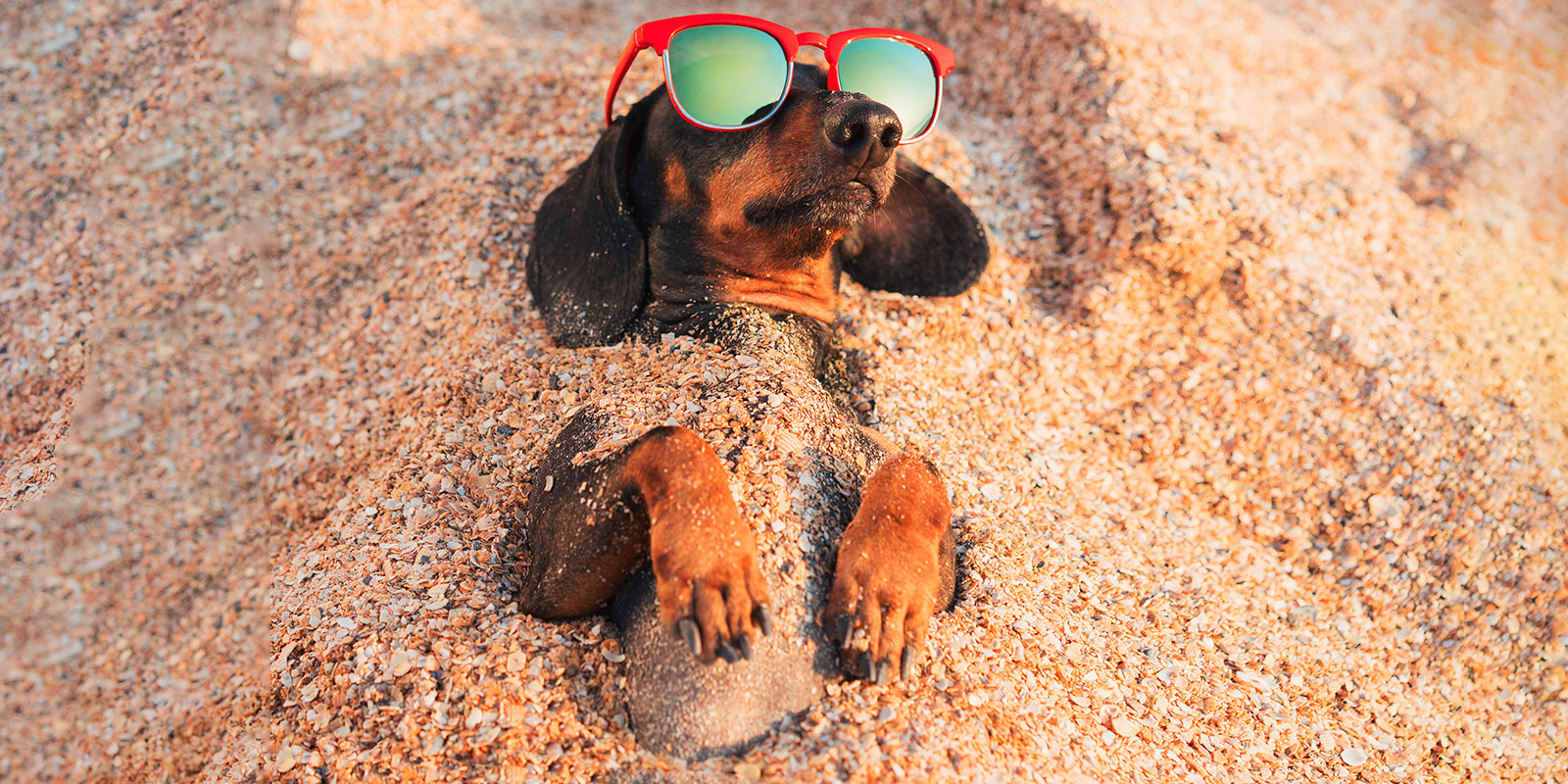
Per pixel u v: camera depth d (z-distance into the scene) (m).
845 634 0.49
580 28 1.01
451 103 0.85
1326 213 0.82
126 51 0.77
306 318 0.74
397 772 0.49
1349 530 0.72
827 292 0.65
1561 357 0.80
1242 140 0.83
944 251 0.70
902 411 0.68
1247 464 0.74
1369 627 0.68
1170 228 0.77
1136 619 0.62
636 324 0.63
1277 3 1.13
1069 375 0.76
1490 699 0.66
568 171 0.78
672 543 0.48
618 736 0.50
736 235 0.60
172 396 0.68
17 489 0.62
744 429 0.54
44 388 0.66
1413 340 0.77
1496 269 0.85
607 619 0.53
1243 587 0.68
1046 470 0.71
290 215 0.78
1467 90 1.05
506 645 0.51
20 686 0.56
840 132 0.55
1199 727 0.57
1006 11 0.90
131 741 0.55
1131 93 0.83
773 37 0.58
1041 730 0.52
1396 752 0.61
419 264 0.74
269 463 0.67
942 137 0.83
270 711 0.53
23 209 0.71
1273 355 0.76
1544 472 0.73
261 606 0.58
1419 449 0.73
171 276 0.72
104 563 0.60
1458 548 0.70
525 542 0.58
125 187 0.74
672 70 0.58
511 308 0.69
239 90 0.81
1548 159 0.99
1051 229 0.81
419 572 0.55
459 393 0.65
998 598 0.57
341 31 0.90
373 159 0.83
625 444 0.53
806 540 0.52
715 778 0.48
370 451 0.66
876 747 0.49
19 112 0.73
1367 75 1.02
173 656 0.57
